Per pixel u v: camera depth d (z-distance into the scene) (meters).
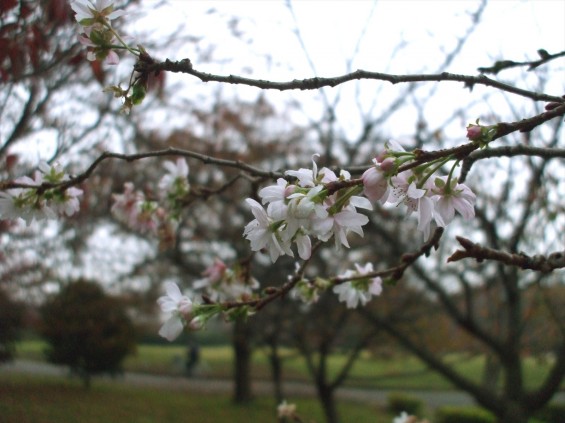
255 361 25.70
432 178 1.04
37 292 11.41
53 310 15.62
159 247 2.79
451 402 18.69
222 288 2.38
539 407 4.80
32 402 10.45
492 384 7.29
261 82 1.31
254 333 9.40
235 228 9.12
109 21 1.36
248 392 15.22
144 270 13.47
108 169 6.88
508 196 5.42
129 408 12.37
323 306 7.52
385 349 12.68
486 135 0.95
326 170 1.05
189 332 1.61
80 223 7.33
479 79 1.45
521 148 1.45
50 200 1.77
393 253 6.09
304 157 9.49
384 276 2.16
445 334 9.02
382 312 7.89
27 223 1.75
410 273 6.00
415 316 7.61
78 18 1.34
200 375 22.34
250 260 2.40
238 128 10.02
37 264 8.55
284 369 23.30
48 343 15.95
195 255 11.31
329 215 1.00
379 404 17.16
